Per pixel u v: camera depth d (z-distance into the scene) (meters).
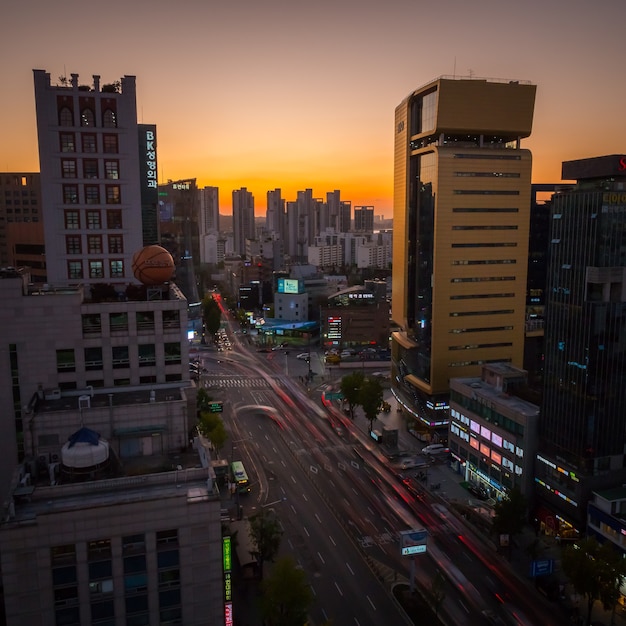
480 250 150.38
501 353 155.75
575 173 102.75
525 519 104.25
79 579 51.72
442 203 145.50
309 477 124.69
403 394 166.38
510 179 150.25
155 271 81.19
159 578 53.91
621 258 95.25
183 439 69.12
